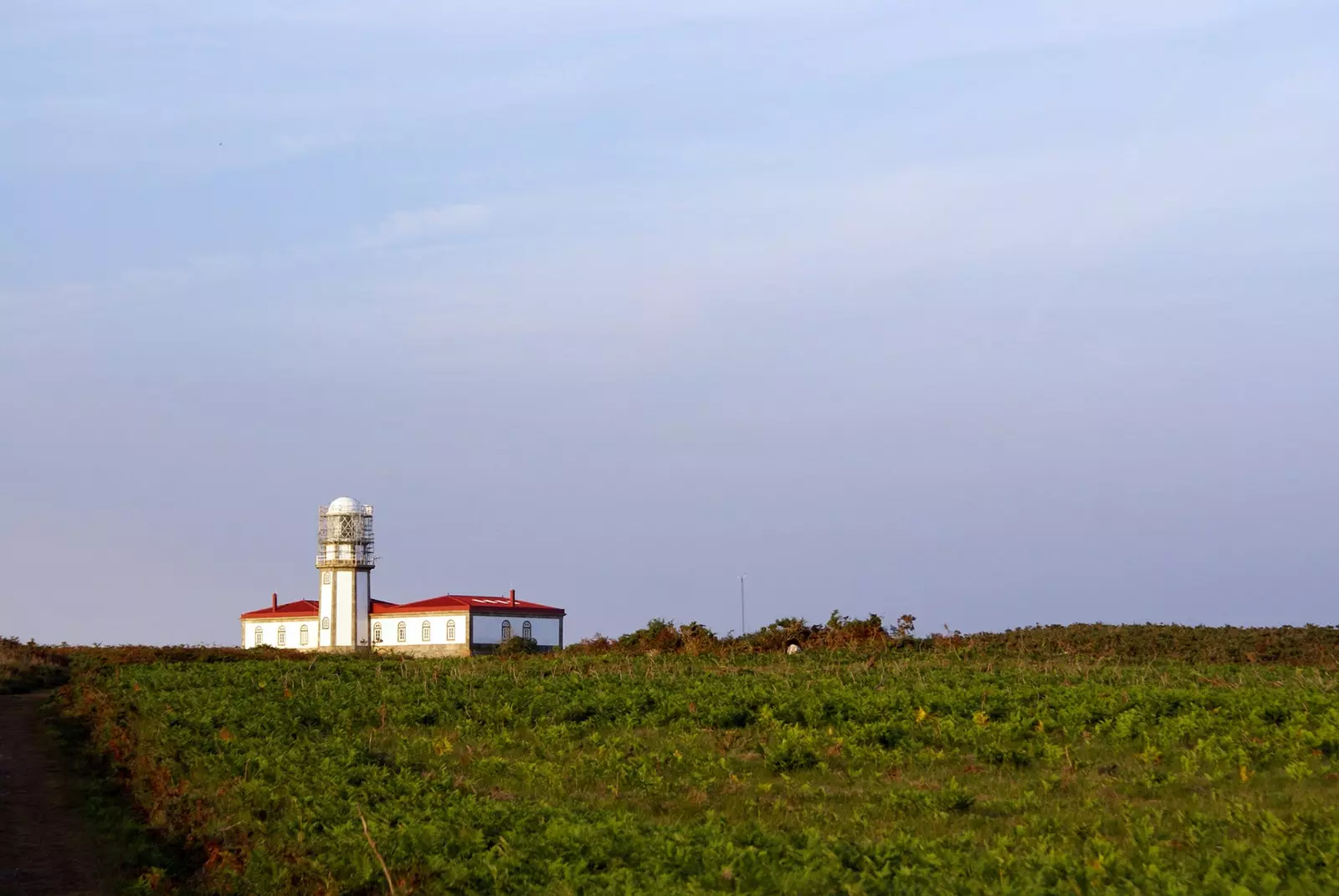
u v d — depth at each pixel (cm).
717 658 5038
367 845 1588
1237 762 2147
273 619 10906
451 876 1442
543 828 1677
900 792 1972
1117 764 2253
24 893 1870
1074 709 2678
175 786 2388
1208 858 1423
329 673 4922
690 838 1562
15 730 3703
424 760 2556
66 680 5659
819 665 4384
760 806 1955
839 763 2380
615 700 3200
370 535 10462
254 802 2053
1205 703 2809
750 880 1356
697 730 2828
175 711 3341
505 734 2823
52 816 2433
